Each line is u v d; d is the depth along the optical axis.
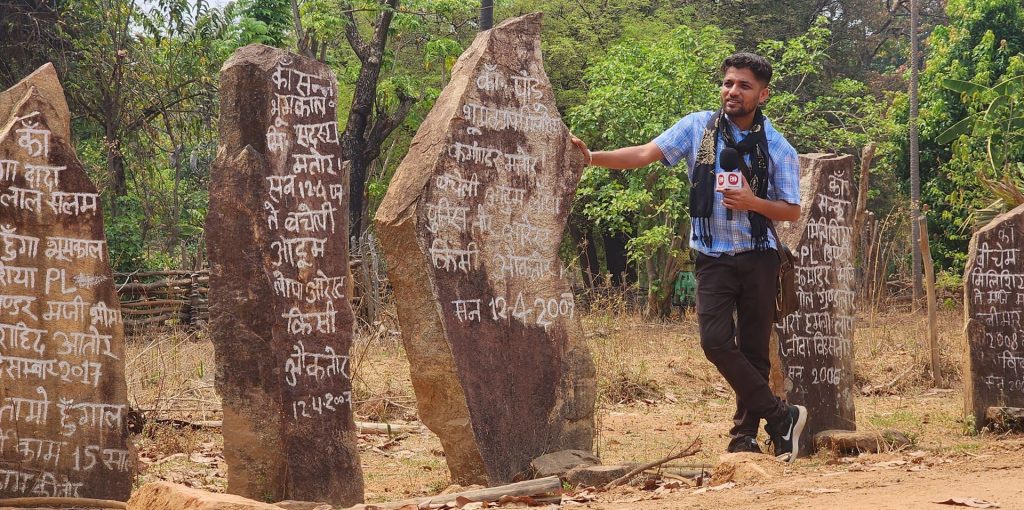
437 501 5.10
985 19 23.84
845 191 7.58
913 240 18.81
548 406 6.10
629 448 7.57
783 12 31.94
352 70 25.36
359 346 11.48
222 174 5.29
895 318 15.62
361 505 4.95
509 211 6.11
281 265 5.32
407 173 5.94
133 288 16.23
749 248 6.07
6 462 5.08
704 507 4.62
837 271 7.47
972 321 8.16
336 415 5.43
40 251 5.16
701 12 30.66
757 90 6.11
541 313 6.15
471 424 5.78
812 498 4.68
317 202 5.46
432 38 23.83
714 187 6.09
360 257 14.69
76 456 5.20
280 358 5.28
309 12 21.14
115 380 5.27
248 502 4.35
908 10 38.03
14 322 5.11
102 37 18.42
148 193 19.83
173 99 19.88
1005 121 15.83
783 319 6.81
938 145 24.11
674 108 19.00
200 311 16.50
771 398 6.17
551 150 6.30
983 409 8.10
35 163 5.16
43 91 5.25
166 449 7.41
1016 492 4.56
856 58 36.09
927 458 6.32
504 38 6.23
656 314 20.11
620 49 20.28
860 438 6.80
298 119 5.45
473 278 5.93
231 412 5.23
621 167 6.40
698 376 11.61
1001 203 11.92
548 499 5.10
